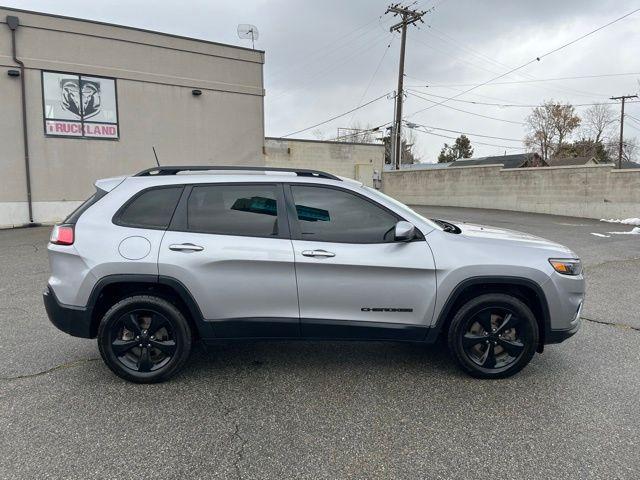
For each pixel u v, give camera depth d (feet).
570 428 10.27
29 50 45.16
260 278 11.98
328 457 9.21
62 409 10.97
